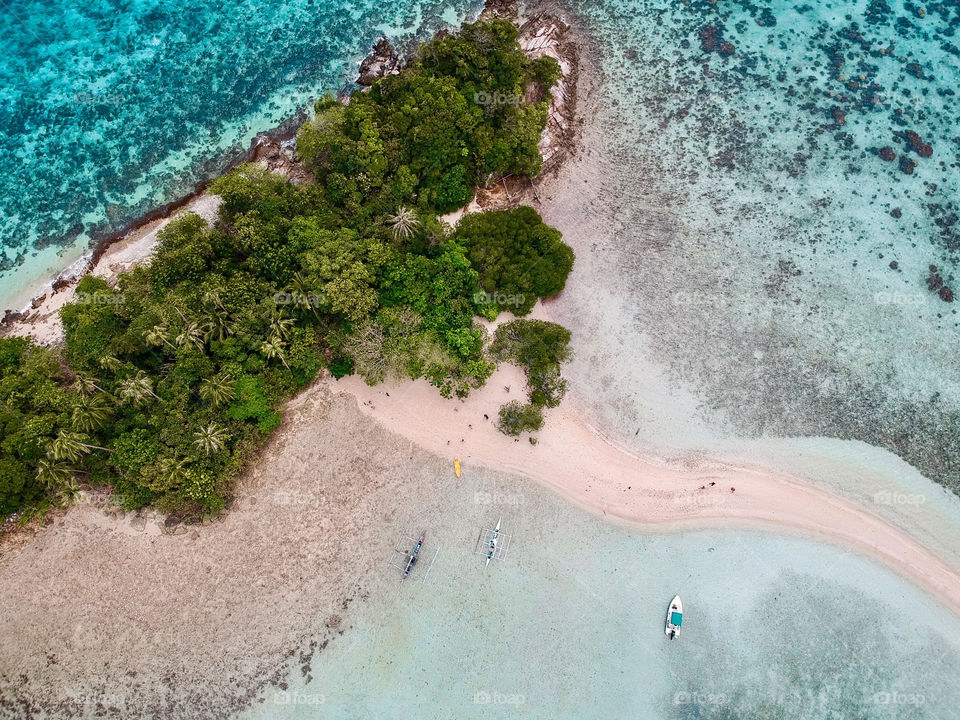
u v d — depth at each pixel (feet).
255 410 174.50
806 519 176.14
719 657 164.25
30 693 158.61
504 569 171.22
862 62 236.43
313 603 166.91
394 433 182.70
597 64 237.04
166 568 168.35
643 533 175.22
